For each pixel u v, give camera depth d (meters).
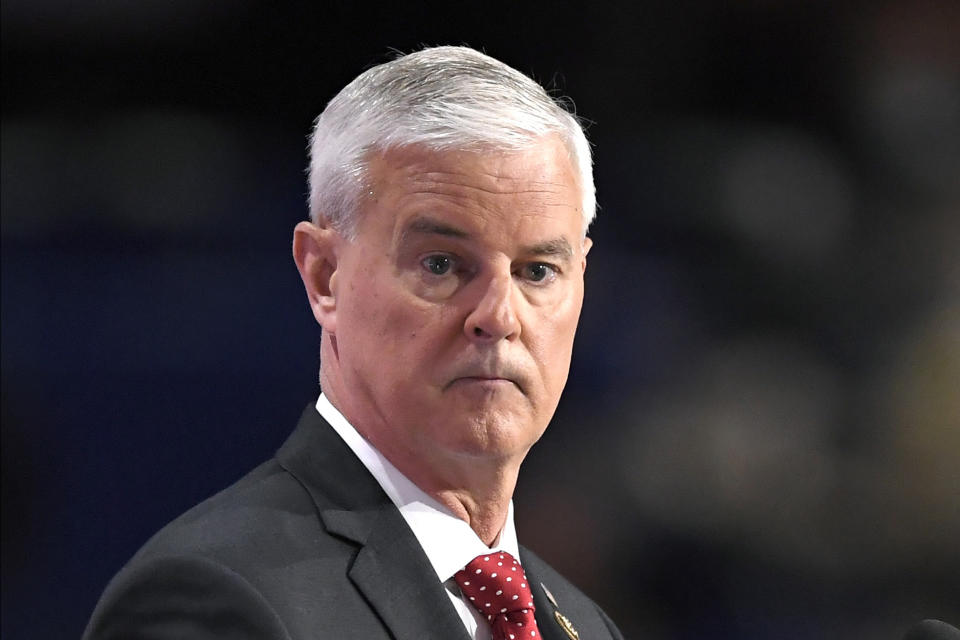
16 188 16.48
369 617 6.48
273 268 16.67
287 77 17.38
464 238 6.66
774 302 17.97
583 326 17.34
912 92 18.83
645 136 18.42
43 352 15.84
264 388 16.02
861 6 19.12
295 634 6.18
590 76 18.44
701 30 18.62
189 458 15.61
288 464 7.18
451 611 6.68
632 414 16.89
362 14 17.67
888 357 17.86
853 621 16.59
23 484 15.24
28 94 16.78
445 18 17.91
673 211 18.22
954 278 18.25
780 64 18.75
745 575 16.33
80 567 15.12
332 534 6.73
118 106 16.95
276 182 17.16
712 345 17.58
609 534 16.30
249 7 17.34
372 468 7.02
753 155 18.48
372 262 6.83
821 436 17.28
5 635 14.81
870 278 18.25
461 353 6.69
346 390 7.13
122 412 15.70
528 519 16.25
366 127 6.88
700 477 16.58
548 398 6.89
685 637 16.06
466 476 7.02
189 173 16.89
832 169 18.64
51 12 16.92
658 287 17.78
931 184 18.62
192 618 6.00
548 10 18.31
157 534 6.75
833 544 16.75
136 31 17.12
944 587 16.75
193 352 16.08
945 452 17.27
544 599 7.75
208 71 17.27
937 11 19.16
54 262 16.27
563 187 6.89
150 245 16.58
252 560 6.38
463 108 6.70
